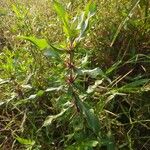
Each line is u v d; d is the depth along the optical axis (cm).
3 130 50
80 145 41
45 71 51
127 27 51
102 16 54
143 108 45
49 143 46
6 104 49
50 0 65
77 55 49
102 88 46
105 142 42
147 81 43
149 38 51
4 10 68
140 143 44
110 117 46
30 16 60
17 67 50
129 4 53
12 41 61
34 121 48
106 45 52
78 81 47
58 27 57
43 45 38
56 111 48
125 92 46
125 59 50
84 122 43
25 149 46
